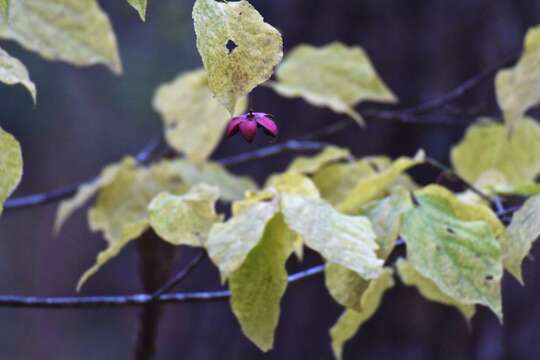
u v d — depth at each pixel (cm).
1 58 84
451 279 86
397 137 161
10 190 83
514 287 155
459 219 88
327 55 108
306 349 173
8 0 79
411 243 87
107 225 104
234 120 82
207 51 78
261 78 78
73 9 98
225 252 86
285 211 86
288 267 168
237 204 89
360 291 88
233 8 78
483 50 158
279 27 172
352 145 164
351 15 167
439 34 161
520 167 110
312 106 168
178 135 105
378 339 164
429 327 161
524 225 87
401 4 163
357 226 86
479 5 159
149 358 102
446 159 158
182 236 89
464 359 158
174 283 91
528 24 157
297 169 103
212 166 107
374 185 95
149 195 105
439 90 160
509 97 98
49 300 91
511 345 155
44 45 98
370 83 107
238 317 87
